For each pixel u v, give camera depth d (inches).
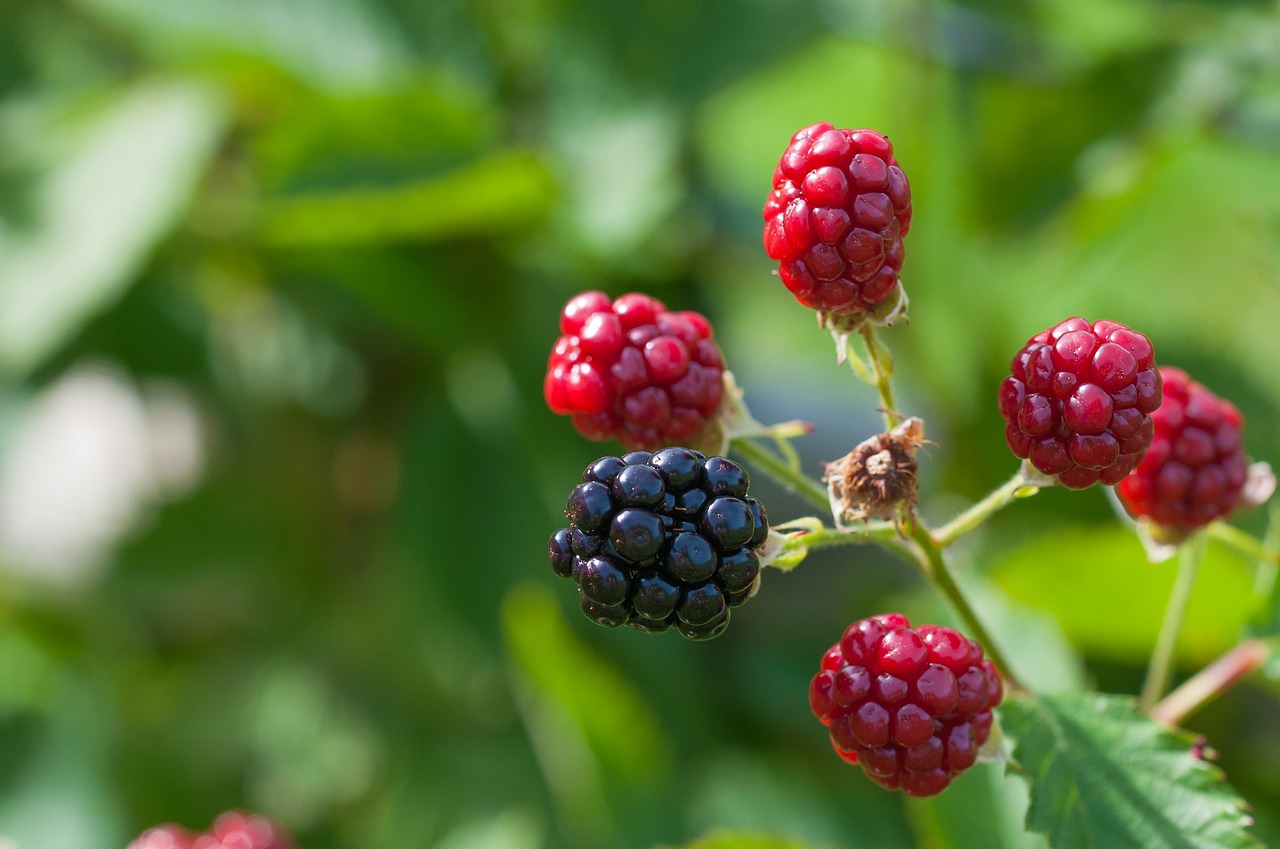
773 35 21.3
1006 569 18.1
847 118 26.7
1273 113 21.3
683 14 21.6
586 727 19.3
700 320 15.8
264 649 24.3
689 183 23.6
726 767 20.3
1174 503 16.1
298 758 23.4
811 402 29.5
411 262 21.8
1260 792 19.1
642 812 19.5
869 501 14.8
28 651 24.5
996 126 22.5
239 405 24.2
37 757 23.5
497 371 22.4
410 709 23.0
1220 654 18.4
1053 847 15.1
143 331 23.5
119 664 24.4
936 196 22.7
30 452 23.9
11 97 24.0
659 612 14.4
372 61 22.5
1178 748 15.2
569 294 22.1
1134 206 22.7
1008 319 22.5
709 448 15.6
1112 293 24.5
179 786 23.6
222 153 22.3
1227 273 24.0
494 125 21.7
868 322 15.0
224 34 21.9
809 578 23.2
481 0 22.5
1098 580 18.1
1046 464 14.9
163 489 24.0
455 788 21.8
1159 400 14.8
